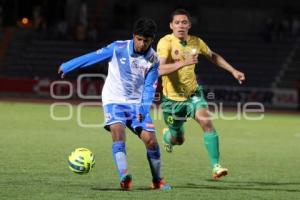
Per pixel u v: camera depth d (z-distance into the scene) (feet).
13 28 342.85
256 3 349.00
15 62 329.72
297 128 191.21
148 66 74.54
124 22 346.54
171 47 87.76
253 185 84.12
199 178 89.15
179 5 346.54
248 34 343.67
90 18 346.54
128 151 119.65
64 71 74.08
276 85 319.68
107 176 87.45
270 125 200.03
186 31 87.66
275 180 89.15
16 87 294.25
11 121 180.04
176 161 107.76
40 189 75.72
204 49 88.89
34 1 347.97
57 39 336.49
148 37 72.90
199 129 177.68
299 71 325.62
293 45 336.49
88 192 74.23
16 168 92.84
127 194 73.36
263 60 331.16
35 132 151.43
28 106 244.42
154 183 77.51
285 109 287.07
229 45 336.90
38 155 108.58
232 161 110.83
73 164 75.36
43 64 328.49
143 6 347.56
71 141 134.10
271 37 336.29
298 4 348.18
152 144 75.20
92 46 332.39
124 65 74.49
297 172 98.22
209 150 86.12
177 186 81.15
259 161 111.45
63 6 342.85
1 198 69.56
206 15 348.38
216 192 77.15
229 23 349.00
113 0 346.33
